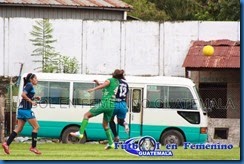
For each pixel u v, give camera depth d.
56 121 73.81
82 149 58.88
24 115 51.00
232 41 93.12
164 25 94.50
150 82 74.44
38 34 93.56
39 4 98.81
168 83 74.31
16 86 85.00
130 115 73.81
